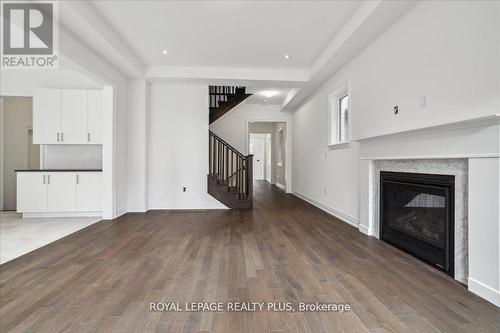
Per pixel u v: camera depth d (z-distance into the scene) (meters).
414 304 1.85
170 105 5.57
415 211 2.81
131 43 4.03
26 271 2.41
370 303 1.87
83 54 3.55
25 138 5.95
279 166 10.23
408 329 1.57
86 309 1.78
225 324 1.62
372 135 3.51
